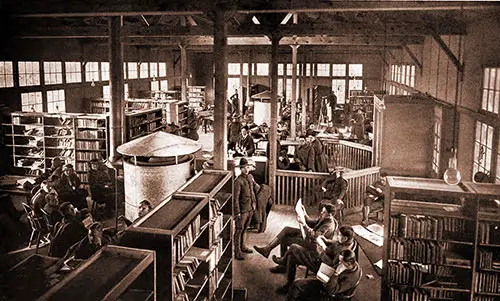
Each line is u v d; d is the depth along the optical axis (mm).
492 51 10281
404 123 14109
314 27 13148
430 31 12602
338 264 7043
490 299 7094
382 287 7492
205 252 6316
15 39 16719
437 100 14516
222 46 9195
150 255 4828
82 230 8031
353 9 8664
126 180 10906
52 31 15789
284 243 9109
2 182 13062
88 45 22000
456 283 7340
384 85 29562
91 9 9414
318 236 7965
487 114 10617
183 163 10797
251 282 8625
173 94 29844
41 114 14773
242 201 9641
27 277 6320
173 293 5199
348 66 30875
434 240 7234
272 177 12992
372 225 11102
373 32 12898
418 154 14188
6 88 16594
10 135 15070
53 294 4051
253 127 20547
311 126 25094
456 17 12352
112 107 13383
